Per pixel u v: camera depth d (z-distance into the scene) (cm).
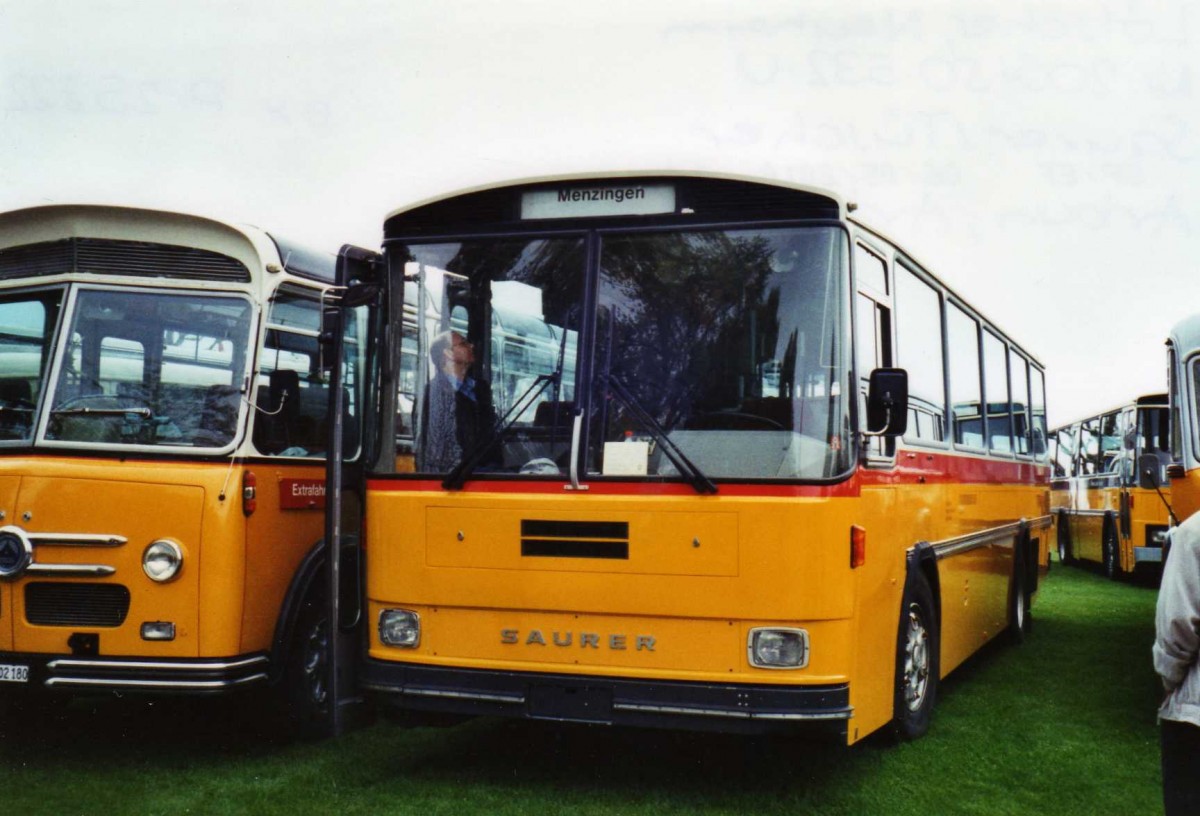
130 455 720
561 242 646
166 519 703
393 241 676
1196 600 380
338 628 678
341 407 686
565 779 684
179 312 750
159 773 699
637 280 632
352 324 857
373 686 643
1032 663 1116
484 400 643
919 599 782
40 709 865
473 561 627
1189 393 902
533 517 618
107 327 749
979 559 1004
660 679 594
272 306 761
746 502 589
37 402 736
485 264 657
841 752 751
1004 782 689
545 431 629
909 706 775
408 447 654
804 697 577
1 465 714
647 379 620
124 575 699
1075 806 644
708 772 702
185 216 752
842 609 587
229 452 723
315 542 794
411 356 663
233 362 741
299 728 769
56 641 703
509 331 646
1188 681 390
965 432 964
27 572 701
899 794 660
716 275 623
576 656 609
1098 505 2252
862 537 606
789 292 615
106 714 872
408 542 640
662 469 606
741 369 611
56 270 760
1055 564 2592
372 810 621
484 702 618
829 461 594
